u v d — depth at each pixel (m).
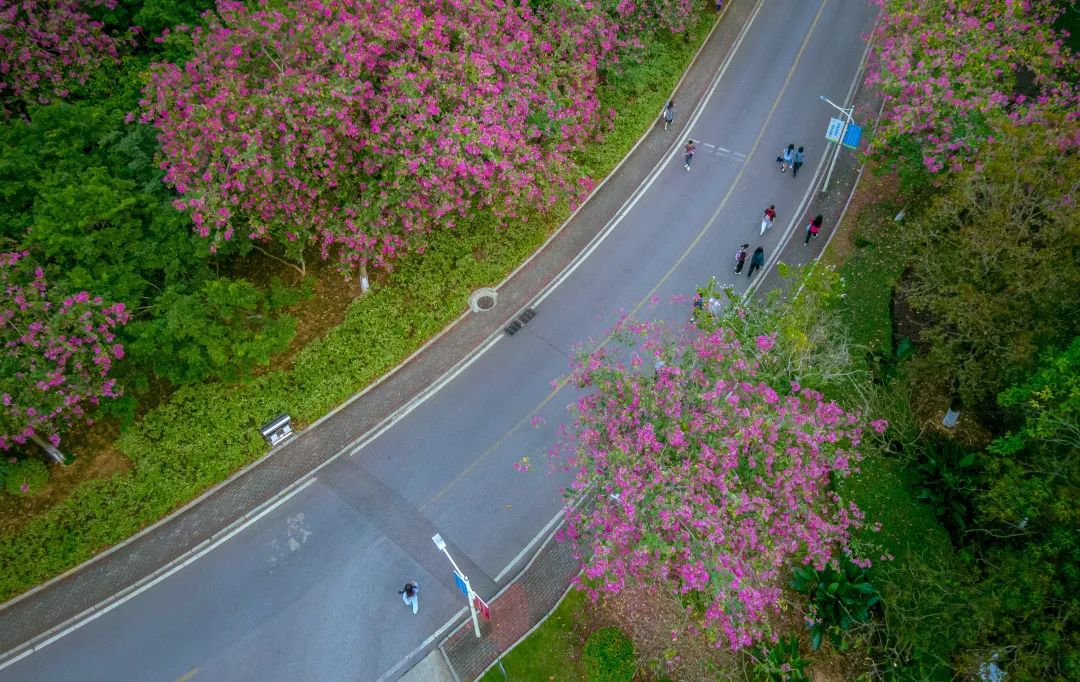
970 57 23.97
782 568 19.77
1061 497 14.69
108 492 21.55
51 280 20.55
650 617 19.16
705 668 18.09
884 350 24.45
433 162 21.16
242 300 21.97
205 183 20.69
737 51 36.81
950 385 23.02
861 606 18.31
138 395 23.36
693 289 27.31
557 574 20.42
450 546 21.23
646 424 16.45
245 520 21.78
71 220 20.42
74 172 21.78
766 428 16.16
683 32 36.03
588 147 31.20
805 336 19.58
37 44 24.03
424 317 25.95
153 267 21.97
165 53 26.52
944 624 16.36
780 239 28.92
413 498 22.23
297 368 24.16
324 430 23.67
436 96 21.69
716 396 16.30
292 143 20.30
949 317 19.41
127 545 21.11
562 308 26.86
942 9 26.22
